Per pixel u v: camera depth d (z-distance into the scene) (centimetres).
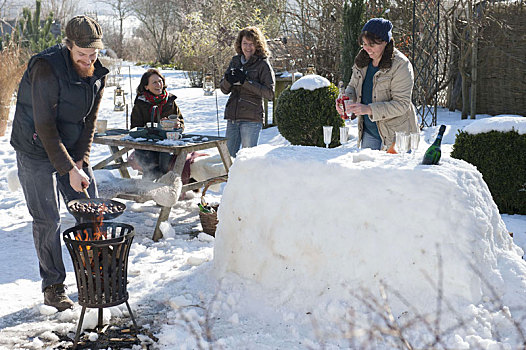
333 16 1452
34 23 1739
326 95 860
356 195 324
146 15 3894
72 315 341
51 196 354
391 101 436
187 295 358
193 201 631
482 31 1173
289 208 344
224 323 323
